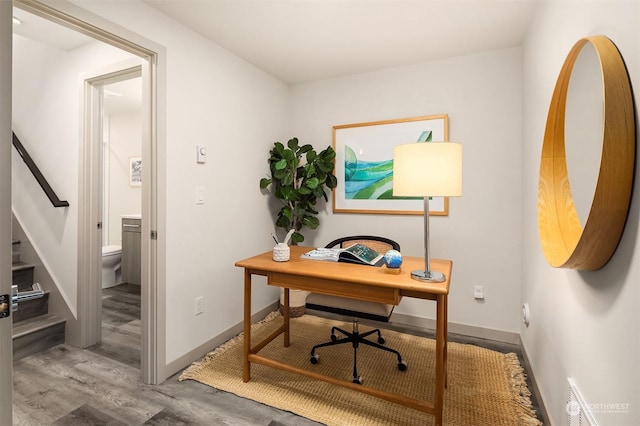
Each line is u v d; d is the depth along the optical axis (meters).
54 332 2.49
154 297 2.01
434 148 1.50
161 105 2.01
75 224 2.50
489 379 2.04
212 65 2.45
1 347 0.81
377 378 2.05
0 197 0.81
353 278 1.62
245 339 2.01
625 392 0.87
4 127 0.81
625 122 0.86
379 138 3.01
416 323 2.90
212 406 1.80
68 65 2.52
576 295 1.25
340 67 2.97
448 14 2.09
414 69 2.88
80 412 1.73
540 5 1.87
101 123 2.53
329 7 2.02
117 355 2.36
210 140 2.43
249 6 1.99
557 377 1.48
